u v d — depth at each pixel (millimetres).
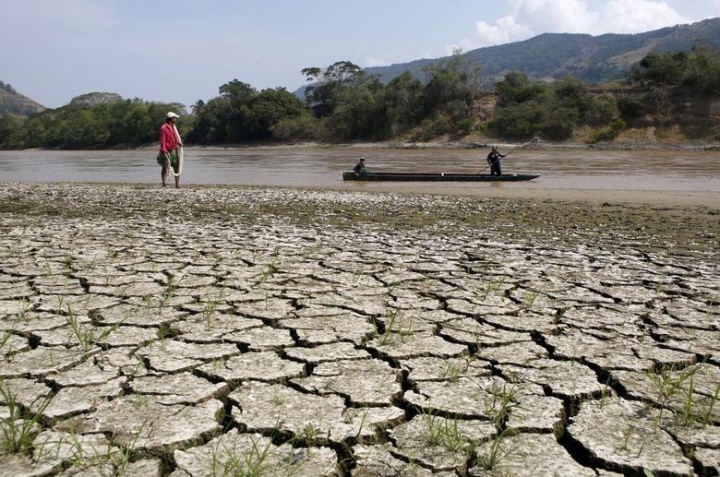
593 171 27141
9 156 64062
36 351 3432
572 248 7219
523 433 2547
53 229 8398
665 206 12602
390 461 2314
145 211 11023
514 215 10859
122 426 2564
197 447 2424
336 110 77125
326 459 2330
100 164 40406
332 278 5332
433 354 3451
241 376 3098
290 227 8906
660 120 60250
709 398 2893
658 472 2256
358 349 3521
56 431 2518
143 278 5258
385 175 20109
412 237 7957
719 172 26094
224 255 6402
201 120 86938
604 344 3654
